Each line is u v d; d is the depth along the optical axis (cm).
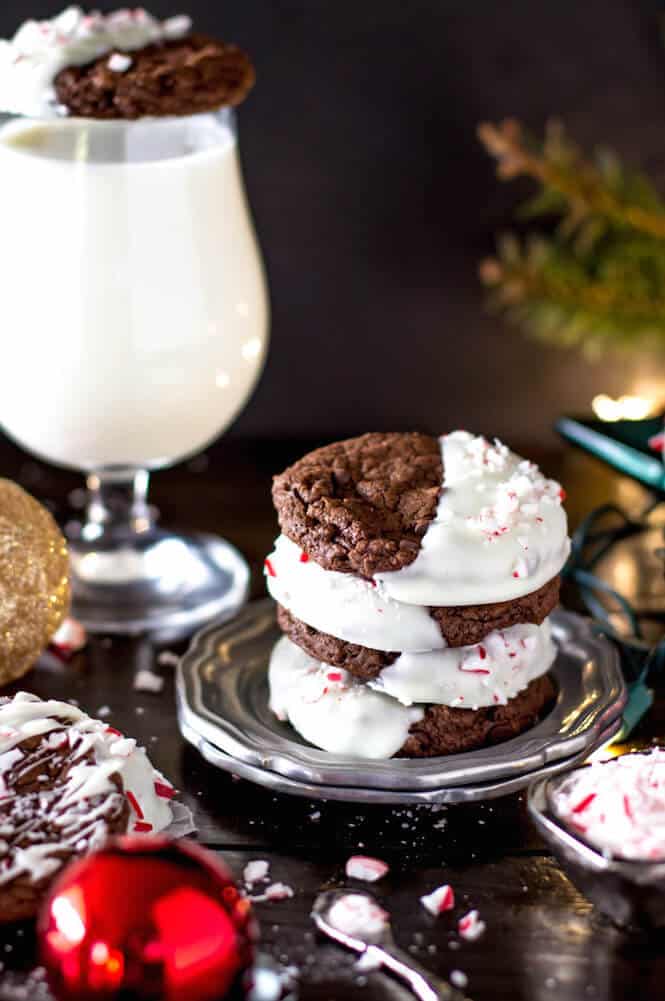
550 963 56
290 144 88
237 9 86
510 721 63
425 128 88
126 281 71
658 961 56
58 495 85
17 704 61
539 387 93
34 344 72
